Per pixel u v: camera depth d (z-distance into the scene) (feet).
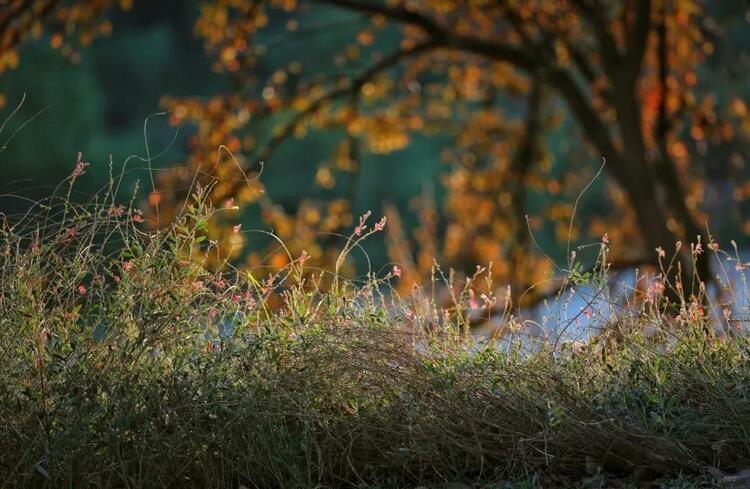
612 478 28.14
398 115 111.34
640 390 30.22
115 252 28.99
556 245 168.25
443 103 118.32
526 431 28.81
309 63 192.24
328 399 28.91
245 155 100.63
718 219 171.53
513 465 28.37
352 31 201.67
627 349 31.07
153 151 215.10
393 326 30.17
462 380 29.12
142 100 224.74
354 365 28.63
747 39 125.90
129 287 28.48
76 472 26.76
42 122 205.87
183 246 29.40
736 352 31.37
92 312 28.71
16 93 205.57
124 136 220.23
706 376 30.14
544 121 116.78
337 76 102.68
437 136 259.80
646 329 31.50
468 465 28.71
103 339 28.07
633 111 95.55
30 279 27.86
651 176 94.99
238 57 100.53
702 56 106.83
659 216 93.45
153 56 221.46
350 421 28.73
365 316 30.40
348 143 108.99
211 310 29.35
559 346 30.89
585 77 102.12
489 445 28.81
